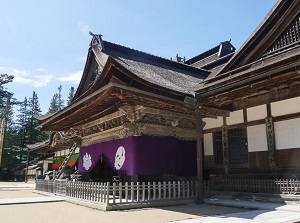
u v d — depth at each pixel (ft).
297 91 37.01
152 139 42.34
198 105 38.27
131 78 33.83
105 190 33.32
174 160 44.11
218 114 45.44
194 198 38.45
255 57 38.86
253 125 42.01
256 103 42.09
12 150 194.49
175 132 45.37
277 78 31.83
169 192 36.60
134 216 26.96
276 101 39.50
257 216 25.00
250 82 33.42
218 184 42.24
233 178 42.22
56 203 39.47
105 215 27.89
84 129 56.90
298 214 25.95
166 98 37.55
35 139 203.62
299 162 35.60
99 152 50.31
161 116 43.86
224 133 45.75
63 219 25.67
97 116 47.88
